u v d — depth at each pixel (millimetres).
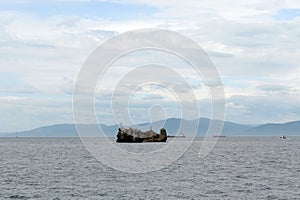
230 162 113750
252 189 65625
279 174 84812
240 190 64688
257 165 104375
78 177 78562
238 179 76938
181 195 60469
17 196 59938
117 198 58312
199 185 69312
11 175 82312
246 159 125000
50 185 69062
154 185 68812
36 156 138250
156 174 83562
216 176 81188
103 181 73188
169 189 65125
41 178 77500
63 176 80250
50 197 59188
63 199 57812
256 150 183625
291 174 84750
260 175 83062
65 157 131625
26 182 72500
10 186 68312
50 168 95250
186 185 69125
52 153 156250
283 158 129375
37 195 60594
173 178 77500
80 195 60406
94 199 57688
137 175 81688
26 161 116250
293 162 113375
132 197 58875
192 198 58500
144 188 65875
